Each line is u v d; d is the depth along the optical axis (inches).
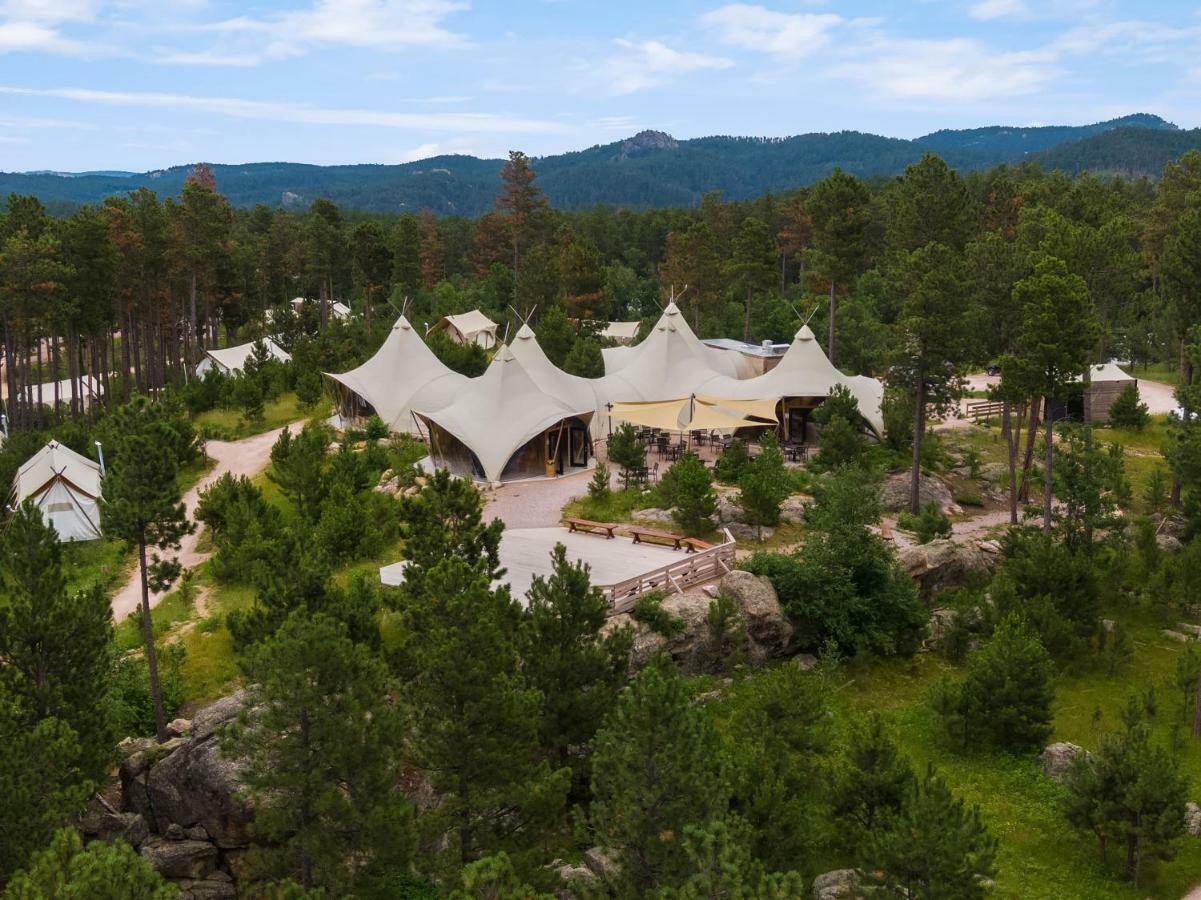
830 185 3270.2
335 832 931.3
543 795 960.9
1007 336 2276.1
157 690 1266.0
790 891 699.4
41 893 708.7
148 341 3941.9
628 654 1192.8
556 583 1162.0
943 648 1622.8
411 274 5270.7
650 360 2775.6
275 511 1877.5
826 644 1557.6
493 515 1990.7
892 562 1656.0
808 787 1122.0
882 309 4429.1
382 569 1546.5
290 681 902.4
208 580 1780.3
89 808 1135.6
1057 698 1475.1
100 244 3336.6
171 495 1263.5
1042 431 2864.2
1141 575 1898.4
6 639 1115.3
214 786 1090.1
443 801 1006.4
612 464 2395.4
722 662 1478.8
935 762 1288.1
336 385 2832.2
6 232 3435.0
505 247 5866.1
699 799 847.7
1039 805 1189.7
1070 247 2388.0
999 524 2122.3
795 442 2578.7
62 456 2212.1
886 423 2465.6
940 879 866.1
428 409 2632.9
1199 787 1213.1
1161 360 3939.5
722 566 1635.1
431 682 970.1
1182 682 1416.1
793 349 2655.0
